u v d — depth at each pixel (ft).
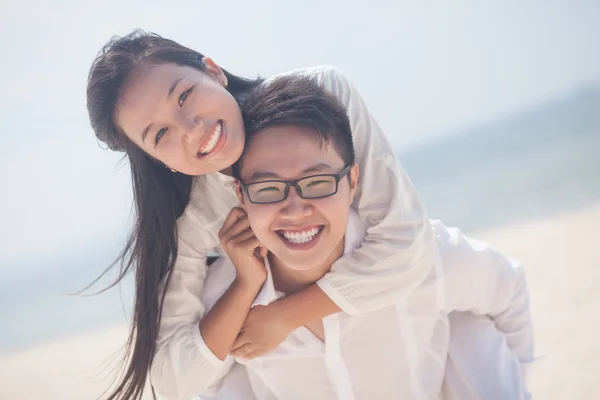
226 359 9.58
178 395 9.07
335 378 9.05
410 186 9.18
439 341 9.40
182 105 8.36
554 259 23.48
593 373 15.83
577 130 46.50
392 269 8.72
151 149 8.58
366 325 8.96
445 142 55.62
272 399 9.36
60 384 23.13
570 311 19.33
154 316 9.16
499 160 43.47
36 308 37.50
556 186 33.40
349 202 8.60
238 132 8.45
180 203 9.36
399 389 9.16
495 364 9.40
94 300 34.58
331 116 8.31
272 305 8.93
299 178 8.00
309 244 8.21
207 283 9.64
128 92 8.45
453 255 9.31
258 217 8.23
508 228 28.40
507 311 10.05
